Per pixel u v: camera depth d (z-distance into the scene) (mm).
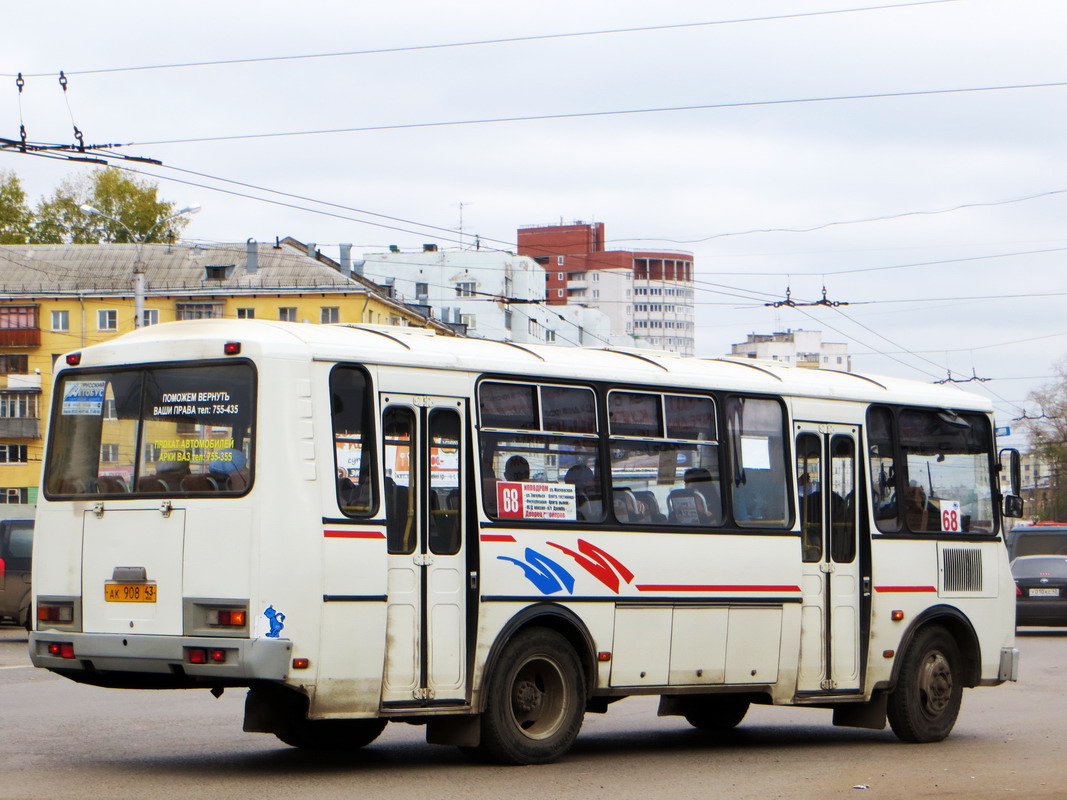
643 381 14602
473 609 12945
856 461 16484
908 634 16547
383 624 12266
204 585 11836
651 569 14344
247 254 91312
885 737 17031
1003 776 13305
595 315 138375
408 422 12742
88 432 12820
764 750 15250
